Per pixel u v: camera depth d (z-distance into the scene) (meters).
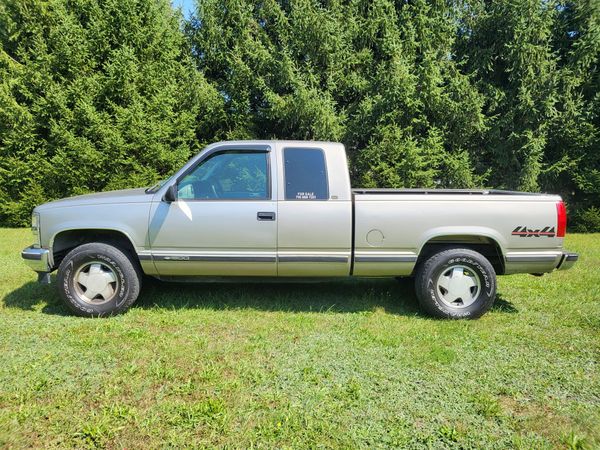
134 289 4.61
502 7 11.34
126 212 4.54
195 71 11.32
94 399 2.99
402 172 10.77
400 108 10.87
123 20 11.30
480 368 3.54
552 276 6.57
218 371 3.39
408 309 4.96
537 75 11.30
